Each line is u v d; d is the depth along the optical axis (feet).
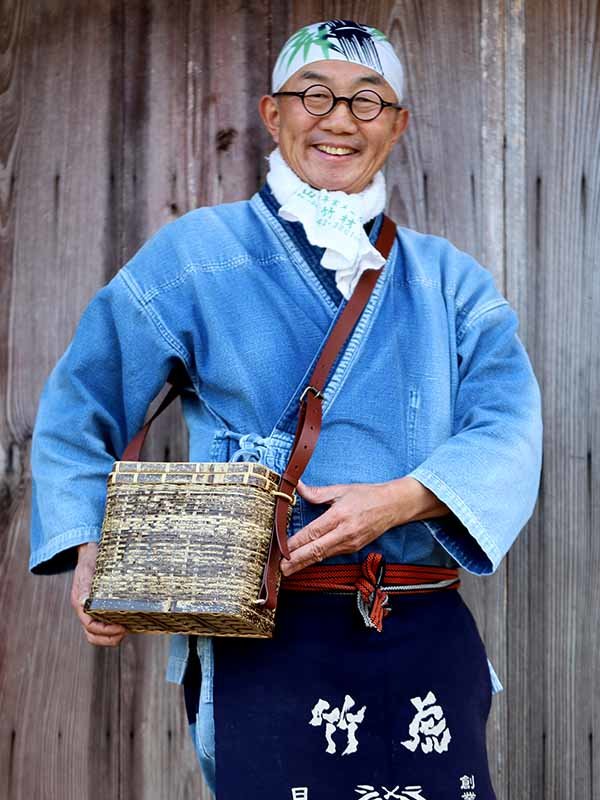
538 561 7.97
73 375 6.75
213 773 6.54
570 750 7.87
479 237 8.12
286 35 8.34
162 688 8.20
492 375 6.63
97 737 8.25
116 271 8.45
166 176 8.43
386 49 6.89
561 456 7.99
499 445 6.30
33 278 8.54
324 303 6.56
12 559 8.42
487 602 8.00
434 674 6.15
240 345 6.45
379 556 6.08
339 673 6.03
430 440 6.42
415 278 6.77
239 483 5.71
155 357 6.61
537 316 8.05
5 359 8.52
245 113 8.36
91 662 8.29
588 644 7.91
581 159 8.06
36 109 8.62
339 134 6.72
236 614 5.52
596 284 8.02
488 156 8.13
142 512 5.76
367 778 5.92
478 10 8.18
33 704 8.33
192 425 6.66
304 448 6.04
